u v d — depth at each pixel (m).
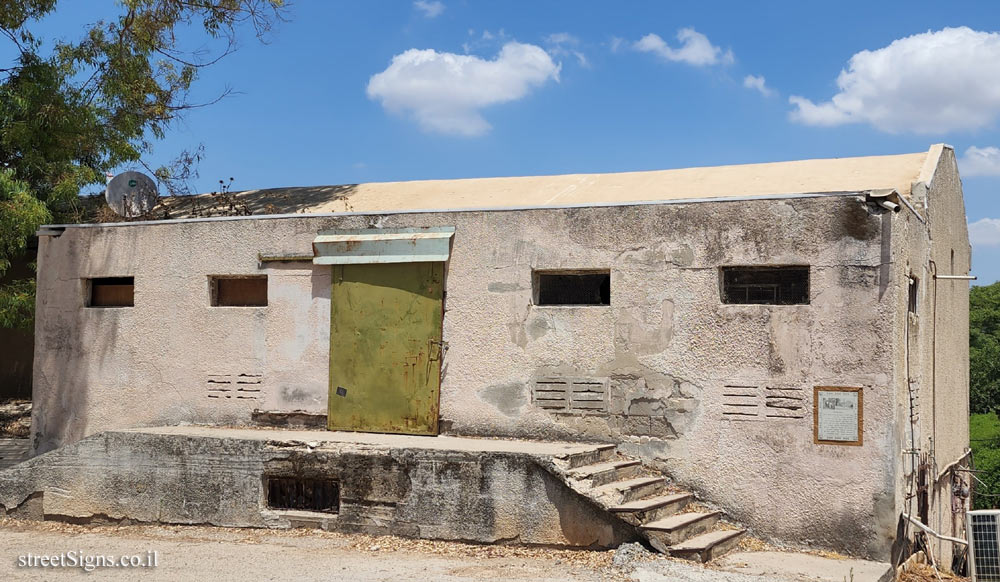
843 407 9.04
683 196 11.55
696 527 8.86
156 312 11.84
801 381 9.23
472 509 9.13
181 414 11.62
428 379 10.53
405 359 10.65
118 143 15.80
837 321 9.12
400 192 13.73
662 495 9.35
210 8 15.02
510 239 10.40
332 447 9.73
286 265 11.27
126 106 16.05
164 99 16.56
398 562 8.49
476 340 10.45
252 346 11.37
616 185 12.51
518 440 10.19
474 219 10.53
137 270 11.98
